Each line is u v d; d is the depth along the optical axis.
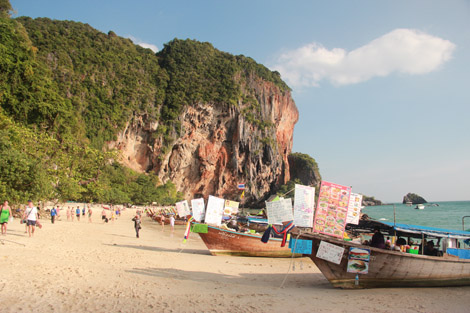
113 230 28.78
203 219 18.17
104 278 9.48
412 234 13.60
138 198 94.44
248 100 136.88
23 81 54.12
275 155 139.00
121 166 100.19
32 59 60.84
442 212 87.75
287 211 10.90
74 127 64.62
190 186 124.12
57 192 33.75
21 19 109.06
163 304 7.30
